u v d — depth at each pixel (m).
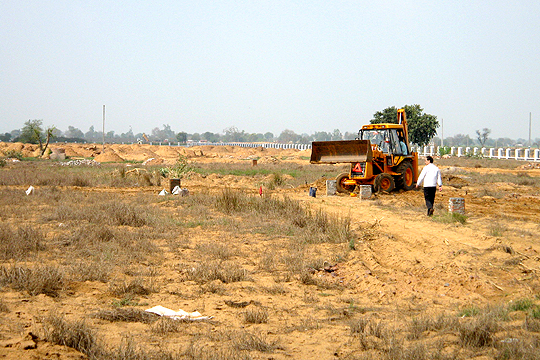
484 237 11.70
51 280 7.85
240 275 9.15
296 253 10.96
